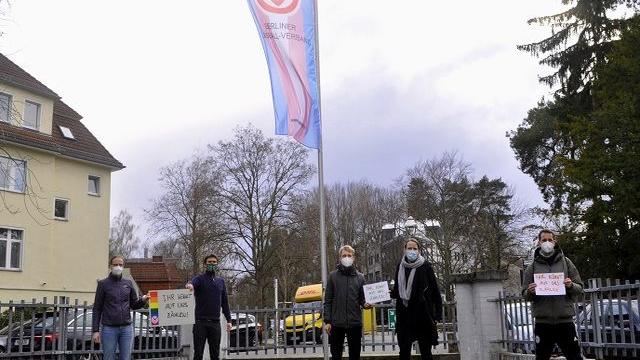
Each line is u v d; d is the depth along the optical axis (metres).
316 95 12.97
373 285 9.84
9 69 33.41
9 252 32.06
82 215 36.78
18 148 32.50
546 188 43.72
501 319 12.43
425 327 9.14
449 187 45.25
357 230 64.25
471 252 44.38
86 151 37.28
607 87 28.33
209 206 50.84
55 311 11.69
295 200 50.94
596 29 31.55
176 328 14.24
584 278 30.44
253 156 50.78
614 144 27.53
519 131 46.91
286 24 12.94
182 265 63.22
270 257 50.09
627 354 8.86
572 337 8.02
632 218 27.72
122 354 10.19
